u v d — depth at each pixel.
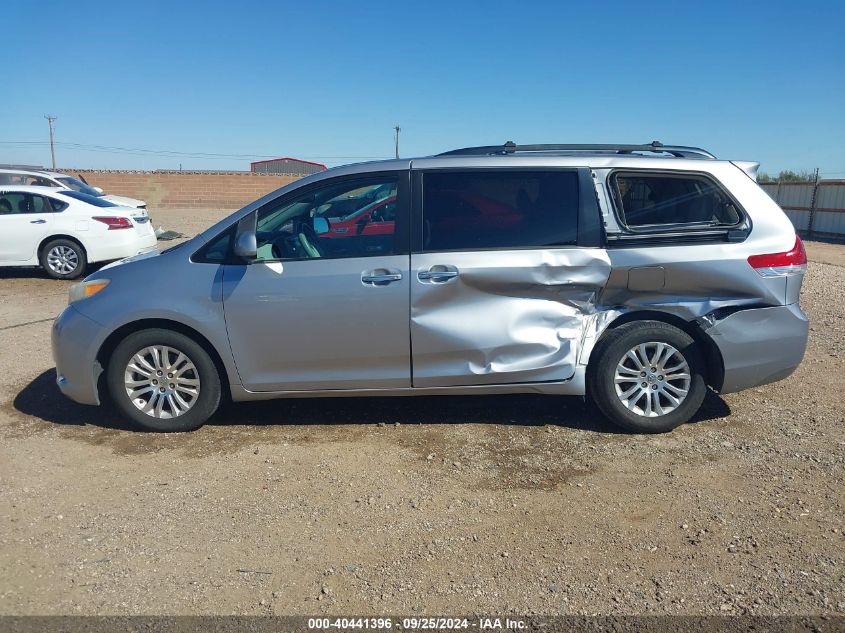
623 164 5.22
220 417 5.74
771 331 5.18
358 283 5.09
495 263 5.08
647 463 4.83
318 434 5.38
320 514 4.23
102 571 3.68
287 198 5.29
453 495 4.44
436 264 5.08
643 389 5.25
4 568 3.71
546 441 5.20
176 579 3.61
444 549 3.85
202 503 4.37
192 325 5.17
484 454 5.00
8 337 8.43
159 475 4.73
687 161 5.28
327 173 5.31
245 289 5.14
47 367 7.11
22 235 12.62
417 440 5.25
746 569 3.64
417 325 5.11
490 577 3.61
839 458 4.86
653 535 3.96
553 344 5.17
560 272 5.10
